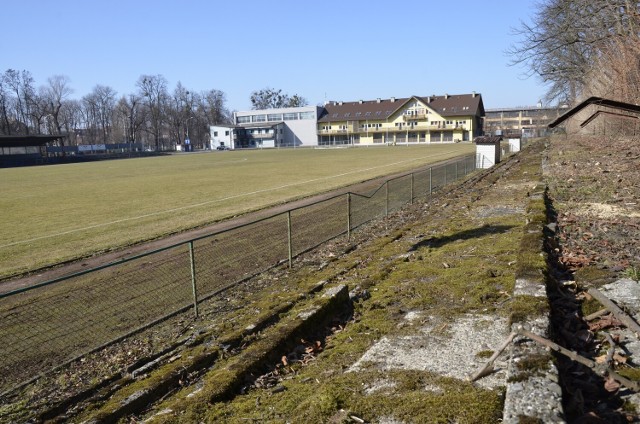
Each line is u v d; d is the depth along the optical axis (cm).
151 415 452
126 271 1012
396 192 2084
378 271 799
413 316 576
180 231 1441
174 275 970
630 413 322
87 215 1852
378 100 12025
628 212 946
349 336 552
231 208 1864
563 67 3303
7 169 6103
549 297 525
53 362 609
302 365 503
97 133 14025
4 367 602
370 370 441
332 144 11969
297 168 3959
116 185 3077
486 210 1249
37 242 1380
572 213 980
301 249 1142
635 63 1753
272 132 12300
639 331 404
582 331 440
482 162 3030
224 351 562
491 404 354
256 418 396
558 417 299
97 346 644
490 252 804
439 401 370
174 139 14412
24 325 740
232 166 4616
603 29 2330
